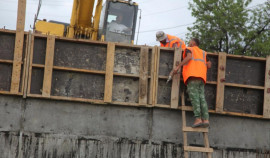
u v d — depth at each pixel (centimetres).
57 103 648
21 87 633
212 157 672
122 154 652
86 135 648
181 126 670
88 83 659
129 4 1257
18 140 632
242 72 694
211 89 687
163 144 662
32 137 635
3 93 626
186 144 619
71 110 651
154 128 664
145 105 655
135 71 666
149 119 666
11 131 632
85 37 1104
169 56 677
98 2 1122
